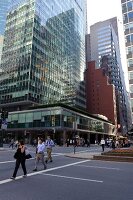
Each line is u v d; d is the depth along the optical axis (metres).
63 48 106.56
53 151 30.73
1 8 96.50
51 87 89.31
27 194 7.02
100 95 127.44
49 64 90.56
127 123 160.00
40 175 10.55
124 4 59.53
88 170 12.48
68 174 10.97
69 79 108.75
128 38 55.59
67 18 116.38
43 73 84.94
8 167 12.98
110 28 172.12
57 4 105.88
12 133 71.25
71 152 29.19
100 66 164.38
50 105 61.66
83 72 132.62
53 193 7.22
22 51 83.06
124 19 58.09
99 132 86.31
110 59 162.38
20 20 89.44
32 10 86.12
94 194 7.20
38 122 62.28
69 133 67.50
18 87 78.44
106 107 123.44
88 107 129.38
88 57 184.12
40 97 80.50
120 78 165.00
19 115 67.50
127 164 16.14
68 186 8.30
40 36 86.88
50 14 97.56
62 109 59.28
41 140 12.96
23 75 78.50
